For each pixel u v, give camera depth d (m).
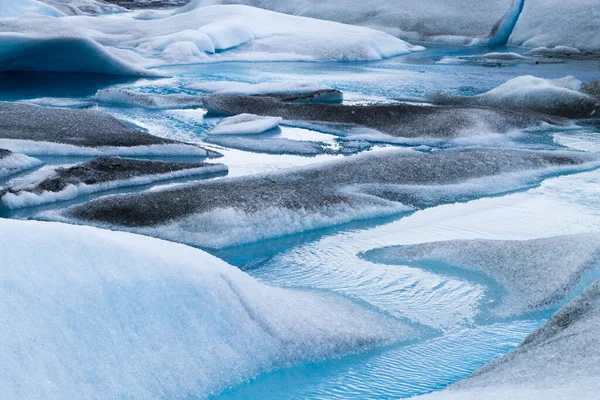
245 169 12.38
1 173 11.23
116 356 4.65
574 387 3.98
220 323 5.23
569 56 33.81
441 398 4.05
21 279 4.66
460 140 14.95
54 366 4.37
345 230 9.28
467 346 5.96
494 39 38.81
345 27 35.97
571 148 14.76
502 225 9.59
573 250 7.32
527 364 4.89
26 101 18.48
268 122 15.98
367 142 14.90
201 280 5.33
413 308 6.78
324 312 6.11
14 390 4.13
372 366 5.51
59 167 11.28
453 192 10.93
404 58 33.06
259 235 8.81
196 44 29.89
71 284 4.80
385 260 8.12
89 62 24.23
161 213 9.09
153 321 4.95
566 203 10.70
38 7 37.47
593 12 37.22
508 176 11.83
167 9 65.50
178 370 4.82
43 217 9.04
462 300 6.95
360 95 21.48
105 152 12.79
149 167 11.62
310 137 15.41
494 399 3.85
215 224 8.84
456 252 7.95
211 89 21.50
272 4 47.00
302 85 21.05
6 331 4.36
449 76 26.31
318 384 5.20
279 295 6.06
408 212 10.07
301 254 8.41
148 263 5.20
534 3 39.34
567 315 5.70
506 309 6.70
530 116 17.08
